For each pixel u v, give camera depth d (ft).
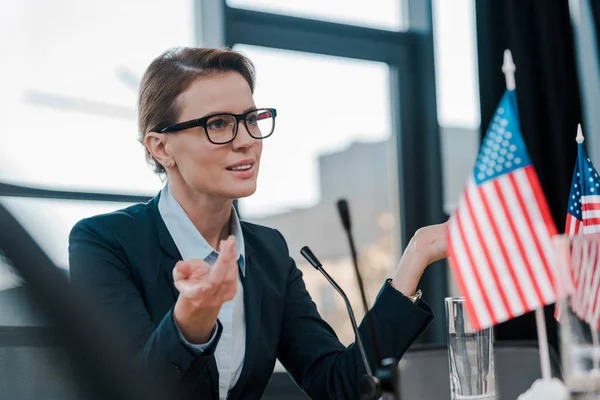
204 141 4.38
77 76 8.80
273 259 5.02
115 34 9.04
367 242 10.87
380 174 11.16
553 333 10.25
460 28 11.48
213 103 4.40
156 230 4.64
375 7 11.38
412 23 11.60
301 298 5.04
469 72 11.46
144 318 4.15
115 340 0.94
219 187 4.43
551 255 2.98
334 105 10.85
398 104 11.38
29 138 8.50
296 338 4.84
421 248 4.08
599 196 3.98
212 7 9.75
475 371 3.61
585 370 2.72
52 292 0.91
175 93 4.43
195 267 3.34
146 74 4.62
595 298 2.76
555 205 10.87
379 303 4.02
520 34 11.00
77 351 0.92
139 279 4.46
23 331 0.93
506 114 3.12
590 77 11.28
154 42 9.28
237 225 4.84
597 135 11.19
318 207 10.57
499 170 3.09
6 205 0.92
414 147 11.42
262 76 10.40
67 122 8.73
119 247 4.50
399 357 3.95
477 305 3.06
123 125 9.04
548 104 10.97
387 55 11.36
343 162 10.82
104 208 8.90
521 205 3.04
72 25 8.80
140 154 9.12
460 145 11.48
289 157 10.42
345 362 4.38
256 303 4.69
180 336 3.33
